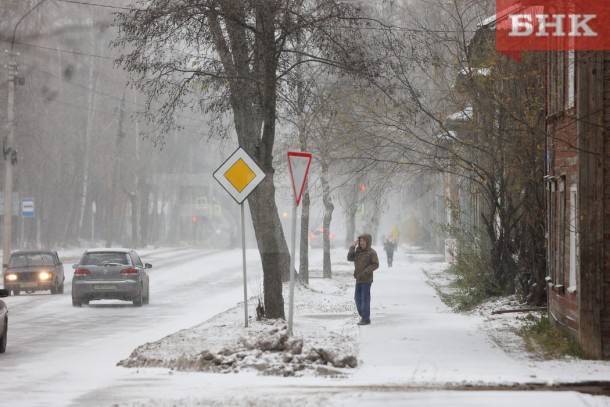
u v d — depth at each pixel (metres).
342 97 64.69
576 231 40.94
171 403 29.25
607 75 40.66
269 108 53.56
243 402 29.19
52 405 30.08
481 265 67.56
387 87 57.50
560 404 28.72
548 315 52.19
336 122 65.75
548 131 51.59
